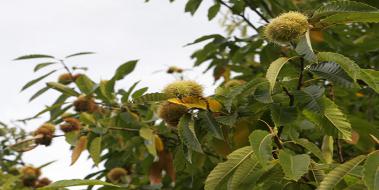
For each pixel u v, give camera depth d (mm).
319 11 1424
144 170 2146
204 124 1505
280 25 1420
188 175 2164
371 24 2088
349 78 1374
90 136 2023
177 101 1497
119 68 2062
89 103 2080
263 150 1283
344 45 2104
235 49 2375
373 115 2281
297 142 1399
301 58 1409
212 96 1536
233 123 1499
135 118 2043
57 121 2156
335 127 1443
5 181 2074
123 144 2137
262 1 2223
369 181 1182
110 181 2250
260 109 1539
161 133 1979
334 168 1288
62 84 2189
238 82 1771
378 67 2191
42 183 2137
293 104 1459
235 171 1342
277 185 1371
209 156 1981
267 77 1375
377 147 1609
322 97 1413
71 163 1922
